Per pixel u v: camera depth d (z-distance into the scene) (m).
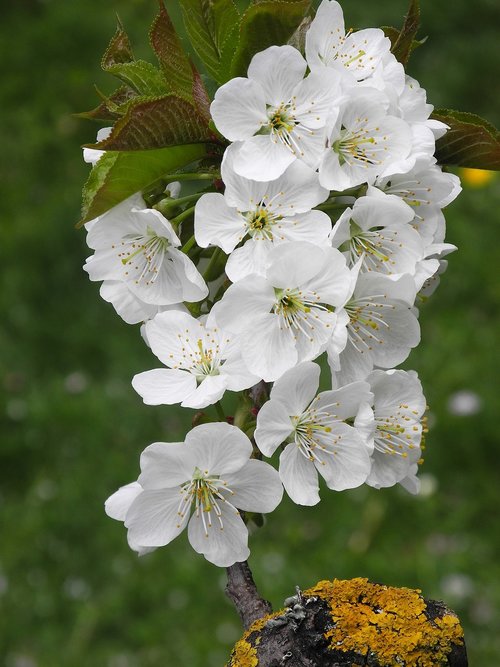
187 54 0.38
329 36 0.37
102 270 0.38
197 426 0.35
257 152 0.36
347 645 0.34
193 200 0.37
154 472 0.35
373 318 0.37
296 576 0.71
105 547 0.76
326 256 0.35
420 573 0.71
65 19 1.15
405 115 0.38
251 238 0.36
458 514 0.75
